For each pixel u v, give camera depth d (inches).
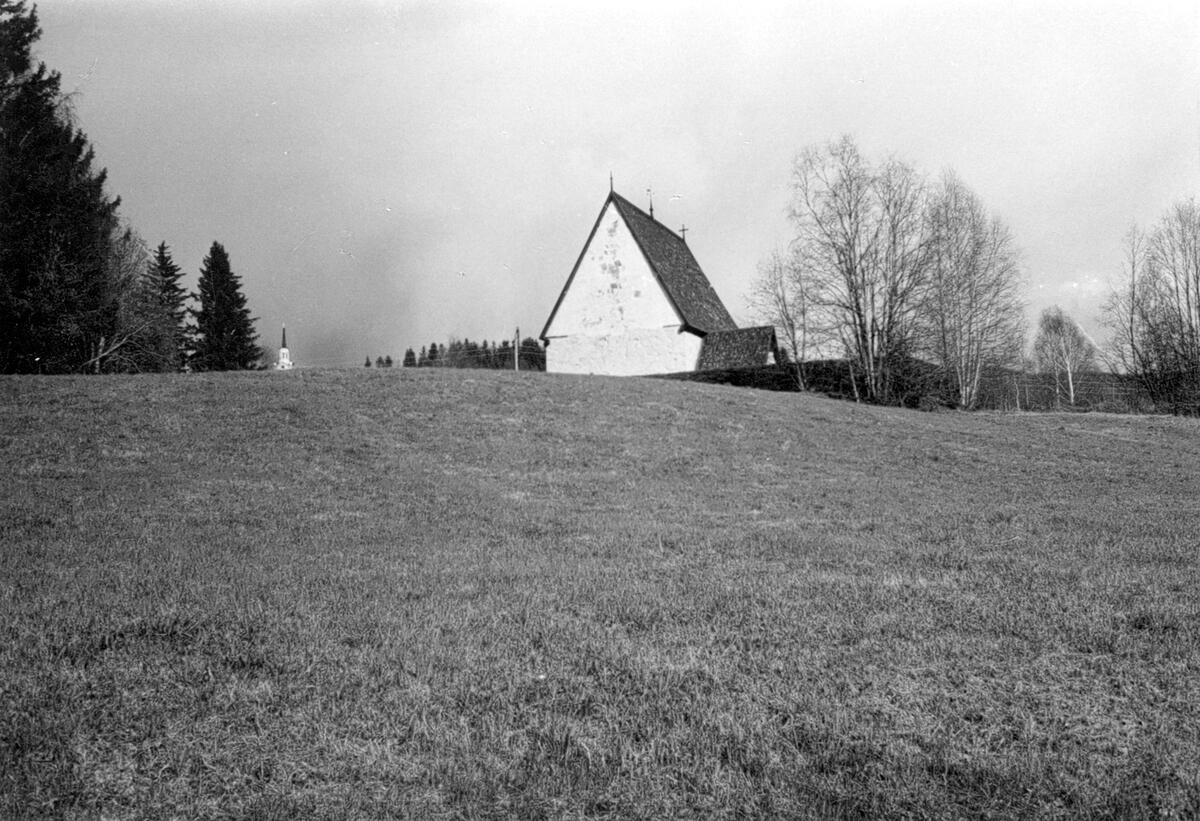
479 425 903.7
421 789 165.8
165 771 173.2
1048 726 190.9
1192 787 161.2
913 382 1690.5
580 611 294.0
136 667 228.1
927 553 409.7
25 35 1676.9
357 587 334.6
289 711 201.3
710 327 2049.7
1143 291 2068.2
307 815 156.4
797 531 496.7
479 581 349.7
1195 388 1936.5
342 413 892.6
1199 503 643.5
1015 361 2082.9
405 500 597.0
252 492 597.9
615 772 171.9
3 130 1603.1
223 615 277.7
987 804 157.9
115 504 537.6
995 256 1934.1
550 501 618.2
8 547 412.5
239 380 1042.7
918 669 228.4
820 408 1203.9
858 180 1724.9
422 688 213.9
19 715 192.5
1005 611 286.0
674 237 2324.1
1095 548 416.2
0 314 1546.5
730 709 200.5
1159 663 230.1
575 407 1035.9
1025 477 817.5
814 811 156.3
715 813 156.7
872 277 1707.7
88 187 1771.7
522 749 180.2
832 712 197.5
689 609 293.4
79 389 925.2
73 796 162.4
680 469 781.9
